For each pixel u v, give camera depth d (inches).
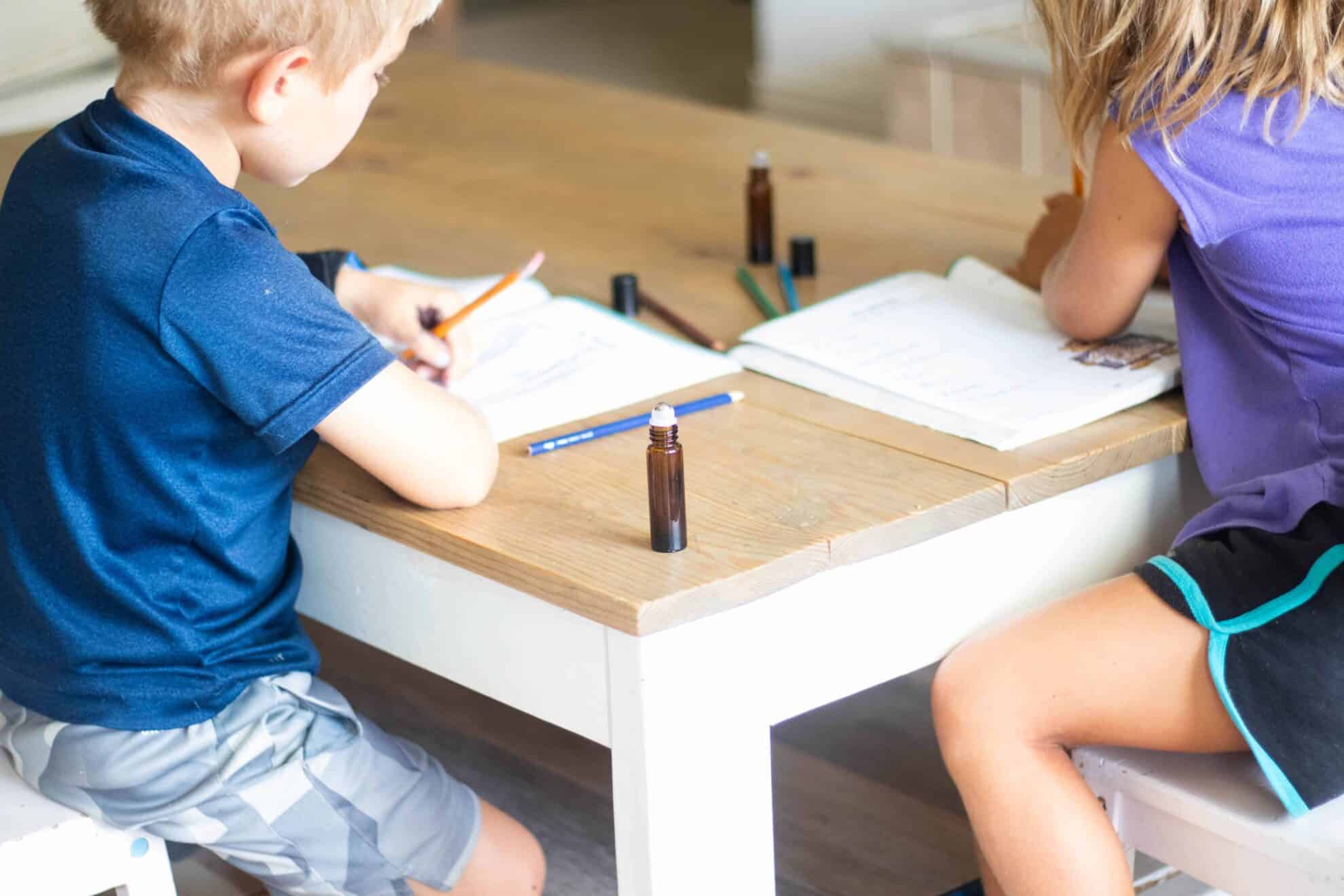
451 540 49.8
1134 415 57.2
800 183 89.0
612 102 109.0
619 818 49.5
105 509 50.0
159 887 54.5
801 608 49.4
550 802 77.4
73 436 49.3
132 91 50.7
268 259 48.3
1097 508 57.1
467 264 76.5
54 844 52.0
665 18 269.1
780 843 73.1
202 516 50.5
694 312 69.4
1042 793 51.5
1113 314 60.4
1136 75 54.4
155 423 48.9
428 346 59.9
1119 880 51.4
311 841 53.5
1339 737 48.8
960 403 57.2
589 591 45.8
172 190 48.3
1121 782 52.7
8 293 49.7
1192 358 58.0
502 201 87.3
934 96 161.6
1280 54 52.4
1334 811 49.3
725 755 49.3
